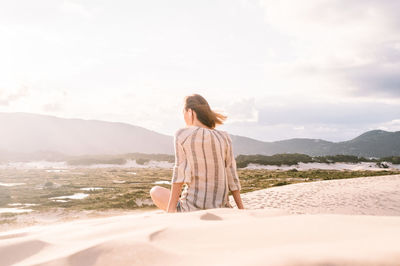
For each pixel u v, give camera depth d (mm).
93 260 497
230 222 739
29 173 61656
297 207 8789
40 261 511
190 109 1882
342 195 10117
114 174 58406
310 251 424
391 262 364
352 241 487
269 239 566
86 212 15602
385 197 9516
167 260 481
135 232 664
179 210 1808
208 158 1737
